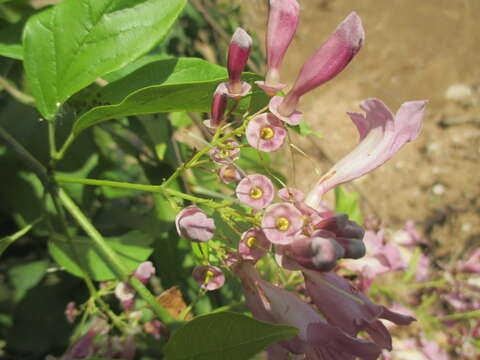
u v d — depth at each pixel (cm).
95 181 14
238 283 19
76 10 14
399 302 22
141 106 13
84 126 14
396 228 55
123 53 14
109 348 15
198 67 15
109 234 22
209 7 34
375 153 12
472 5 83
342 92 71
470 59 75
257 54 38
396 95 71
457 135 64
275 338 10
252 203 11
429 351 22
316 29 80
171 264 21
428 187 59
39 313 24
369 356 10
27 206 21
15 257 27
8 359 24
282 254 11
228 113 13
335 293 12
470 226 54
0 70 20
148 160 22
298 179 58
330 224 11
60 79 14
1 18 20
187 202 19
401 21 81
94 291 15
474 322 22
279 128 11
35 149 21
